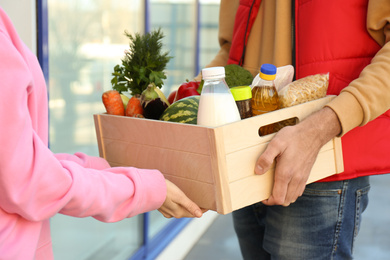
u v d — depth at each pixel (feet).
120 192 3.28
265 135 4.08
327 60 4.54
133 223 10.22
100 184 3.17
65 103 7.77
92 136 8.66
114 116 4.17
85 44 8.12
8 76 2.61
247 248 5.69
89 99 8.44
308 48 4.61
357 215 4.83
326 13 4.49
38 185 2.79
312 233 4.73
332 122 3.93
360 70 4.48
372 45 4.44
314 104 4.19
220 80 3.71
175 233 11.73
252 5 5.14
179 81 12.48
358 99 3.93
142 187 3.41
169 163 3.82
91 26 8.23
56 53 7.38
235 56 5.41
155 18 10.66
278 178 3.76
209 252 11.62
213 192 3.58
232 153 3.54
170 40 11.64
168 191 3.59
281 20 4.83
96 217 3.34
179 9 11.96
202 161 3.58
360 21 4.43
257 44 5.27
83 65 8.13
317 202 4.65
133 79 4.47
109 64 8.90
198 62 13.70
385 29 4.26
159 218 11.56
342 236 4.77
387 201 14.57
